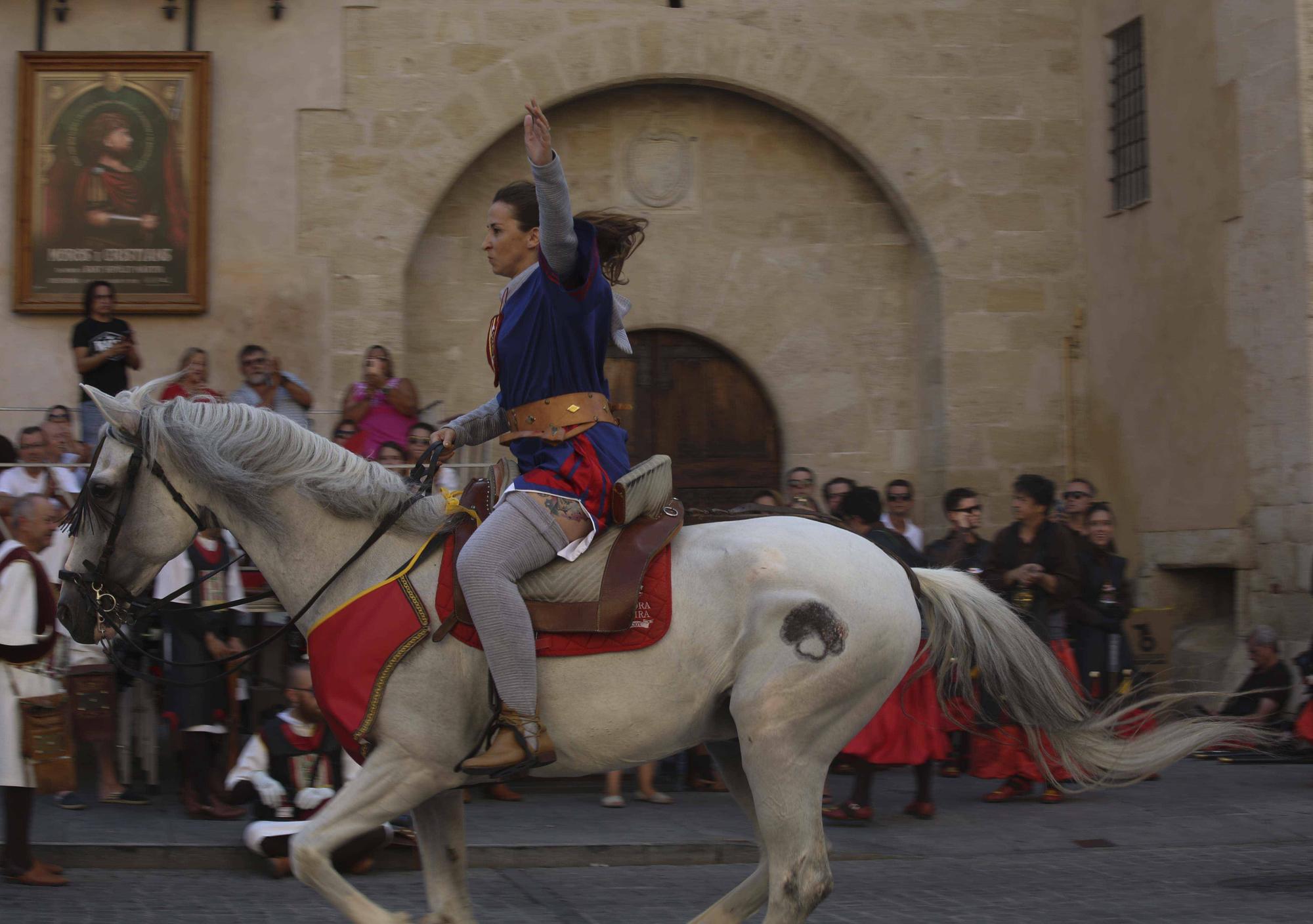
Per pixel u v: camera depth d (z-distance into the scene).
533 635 4.02
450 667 4.07
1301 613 9.95
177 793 8.11
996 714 4.92
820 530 4.35
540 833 7.19
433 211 11.74
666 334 12.61
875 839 7.21
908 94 12.39
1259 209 10.42
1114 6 12.20
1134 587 11.91
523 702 3.96
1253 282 10.48
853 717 4.21
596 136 12.35
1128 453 12.05
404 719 4.05
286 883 6.27
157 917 5.49
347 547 4.26
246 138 11.50
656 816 7.71
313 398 11.41
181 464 4.27
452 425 4.64
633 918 5.59
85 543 4.30
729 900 4.43
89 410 9.78
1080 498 9.05
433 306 12.08
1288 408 10.11
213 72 11.49
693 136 12.48
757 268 12.55
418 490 4.42
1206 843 7.16
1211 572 11.61
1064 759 4.55
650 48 12.02
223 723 7.41
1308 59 10.06
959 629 4.48
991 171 12.49
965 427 12.28
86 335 9.91
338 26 11.62
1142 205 11.83
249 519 4.29
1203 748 4.54
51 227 11.23
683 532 4.33
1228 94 10.76
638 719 4.11
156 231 11.30
